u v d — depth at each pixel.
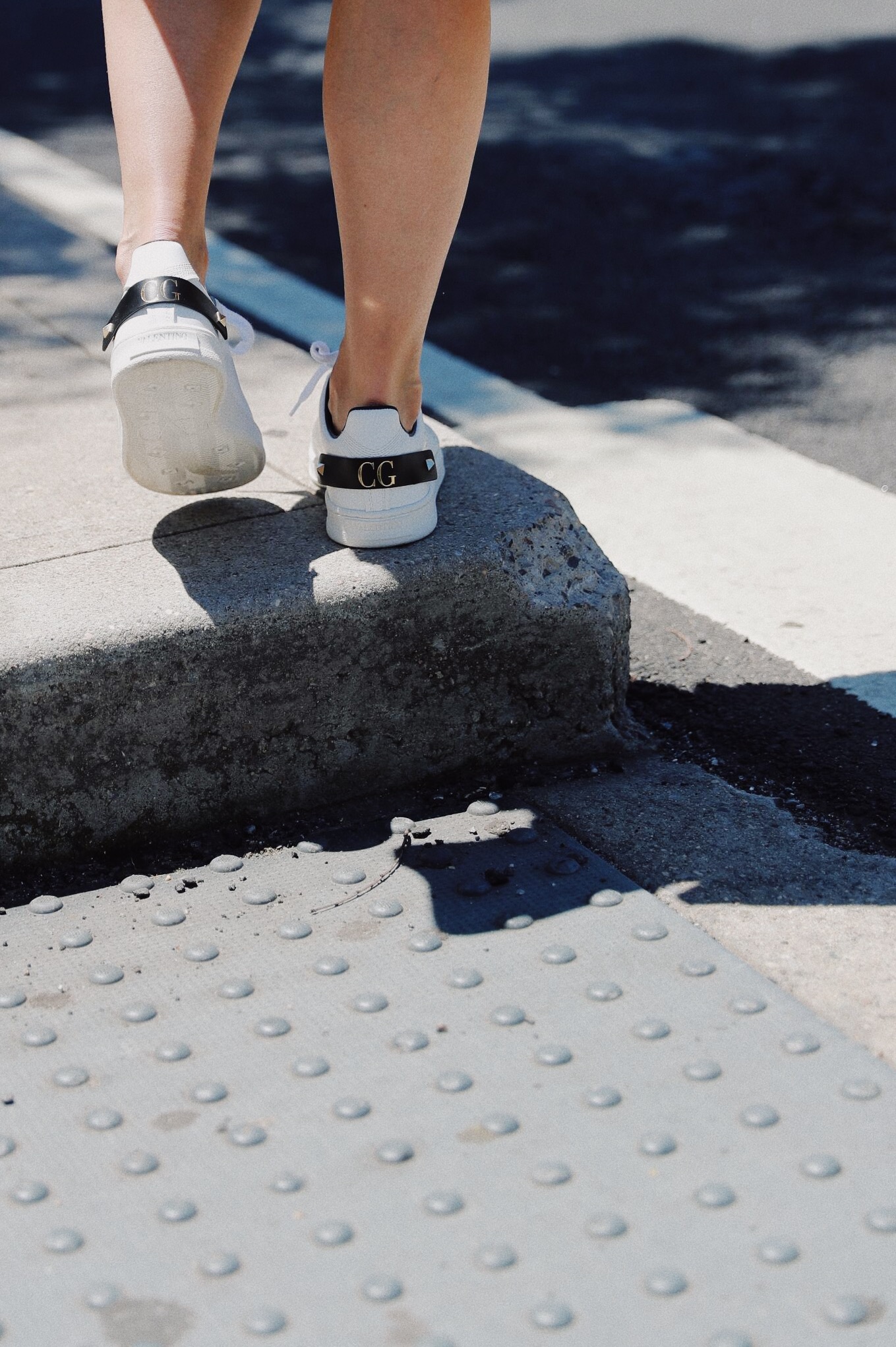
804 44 9.28
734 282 5.57
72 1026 2.02
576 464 4.10
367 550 2.52
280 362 3.57
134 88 2.37
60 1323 1.55
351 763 2.54
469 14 2.17
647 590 3.41
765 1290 1.56
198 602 2.37
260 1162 1.77
